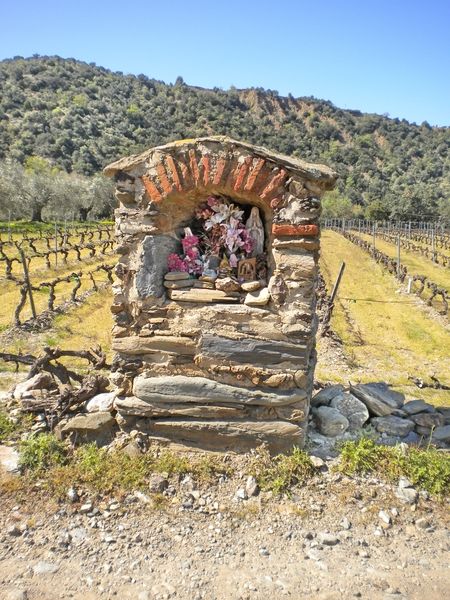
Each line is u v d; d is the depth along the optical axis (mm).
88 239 48812
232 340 6266
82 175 89500
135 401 6453
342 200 98938
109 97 159250
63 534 5191
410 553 5188
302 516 5605
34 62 168250
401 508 5816
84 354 8125
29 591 4504
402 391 11469
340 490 5992
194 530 5359
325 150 165500
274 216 6129
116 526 5352
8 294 20859
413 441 7242
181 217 6664
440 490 6062
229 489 5949
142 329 6453
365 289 28000
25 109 129000
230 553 5078
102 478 5914
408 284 27844
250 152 6023
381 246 53719
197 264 6605
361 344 16484
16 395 7805
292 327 6191
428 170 150375
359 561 5039
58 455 6242
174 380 6359
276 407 6332
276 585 4684
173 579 4715
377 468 6359
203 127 148500
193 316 6340
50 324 15930
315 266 6309
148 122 143000
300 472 6141
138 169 6309
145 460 6230
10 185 56375
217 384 6320
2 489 5730
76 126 119750
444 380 12930
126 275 6484
